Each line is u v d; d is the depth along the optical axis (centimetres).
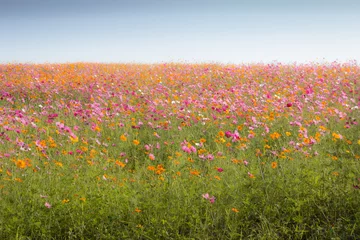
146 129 819
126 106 941
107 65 2122
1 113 916
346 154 607
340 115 800
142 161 684
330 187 453
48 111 1000
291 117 855
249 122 823
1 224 408
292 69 1645
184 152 686
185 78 1461
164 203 458
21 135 752
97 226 416
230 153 688
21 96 1183
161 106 1011
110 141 760
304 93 1041
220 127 803
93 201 450
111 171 600
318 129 734
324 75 1375
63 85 1341
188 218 435
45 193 479
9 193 486
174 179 524
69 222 422
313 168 531
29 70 1786
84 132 796
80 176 549
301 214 435
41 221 426
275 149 672
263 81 1391
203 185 507
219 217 429
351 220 418
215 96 1070
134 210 431
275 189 463
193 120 862
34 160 609
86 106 1049
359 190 448
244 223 422
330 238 393
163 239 404
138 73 1652
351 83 1248
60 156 644
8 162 590
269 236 388
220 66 1888
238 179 521
